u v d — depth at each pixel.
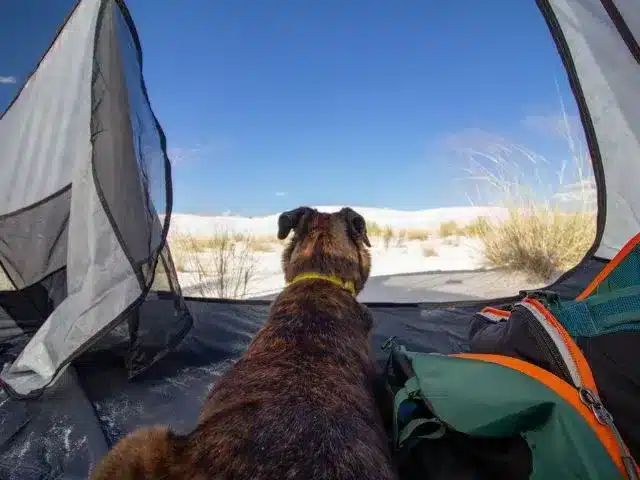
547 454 0.36
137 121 0.81
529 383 0.38
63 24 0.78
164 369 0.80
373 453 0.36
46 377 0.70
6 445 0.59
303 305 0.59
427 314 1.09
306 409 0.37
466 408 0.41
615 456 0.33
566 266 1.51
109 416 0.66
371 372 0.55
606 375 0.37
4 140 0.84
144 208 0.79
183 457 0.36
